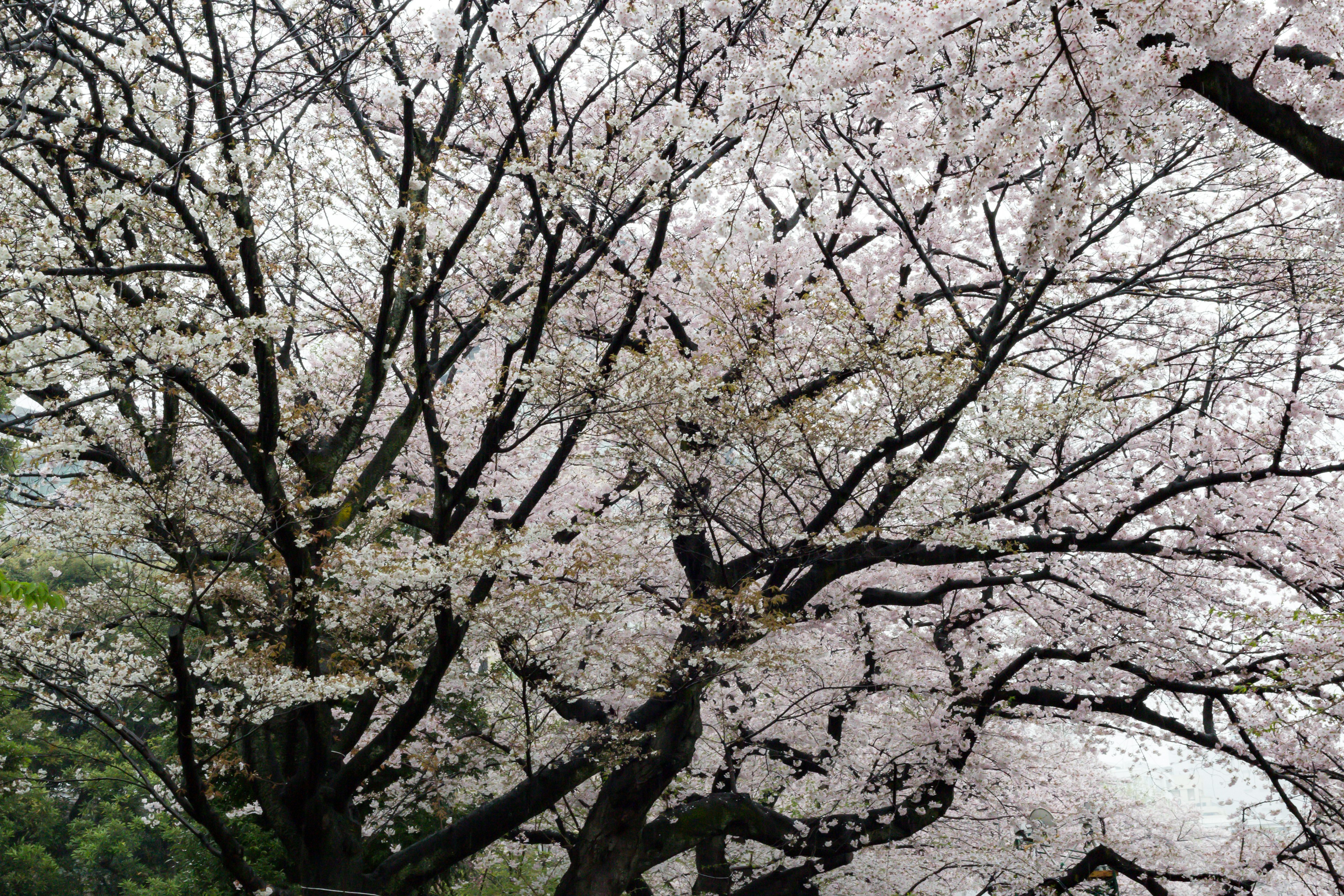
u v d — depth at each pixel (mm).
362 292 10039
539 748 9664
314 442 9266
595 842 8758
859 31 5996
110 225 7477
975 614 11148
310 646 7457
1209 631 10211
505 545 6820
